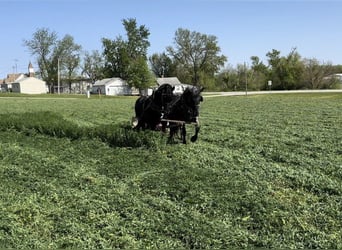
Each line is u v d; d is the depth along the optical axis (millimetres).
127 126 17562
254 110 33656
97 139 15688
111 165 11672
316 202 8328
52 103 50938
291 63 117250
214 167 11328
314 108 35156
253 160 12172
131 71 110000
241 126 21000
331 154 13000
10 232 6859
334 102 45312
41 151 14195
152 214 7684
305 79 112688
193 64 132000
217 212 7781
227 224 7203
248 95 80250
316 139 15930
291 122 22906
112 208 8062
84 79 137000
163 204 8219
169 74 139875
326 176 10234
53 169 11352
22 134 18328
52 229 7059
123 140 14688
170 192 9031
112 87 114125
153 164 11742
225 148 14281
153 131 15008
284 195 8805
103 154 13312
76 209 7984
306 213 7660
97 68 137000
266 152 13305
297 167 11344
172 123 14508
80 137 16312
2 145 15383
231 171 10742
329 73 111438
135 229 7016
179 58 133500
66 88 133250
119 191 9156
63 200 8562
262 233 6844
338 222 7266
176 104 14266
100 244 6406
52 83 127188
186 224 7156
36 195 8922
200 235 6676
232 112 31594
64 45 121688
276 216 7441
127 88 115812
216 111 32844
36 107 41406
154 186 9484
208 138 16406
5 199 8602
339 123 22094
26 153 13664
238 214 7695
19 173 10898
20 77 144000
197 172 10609
